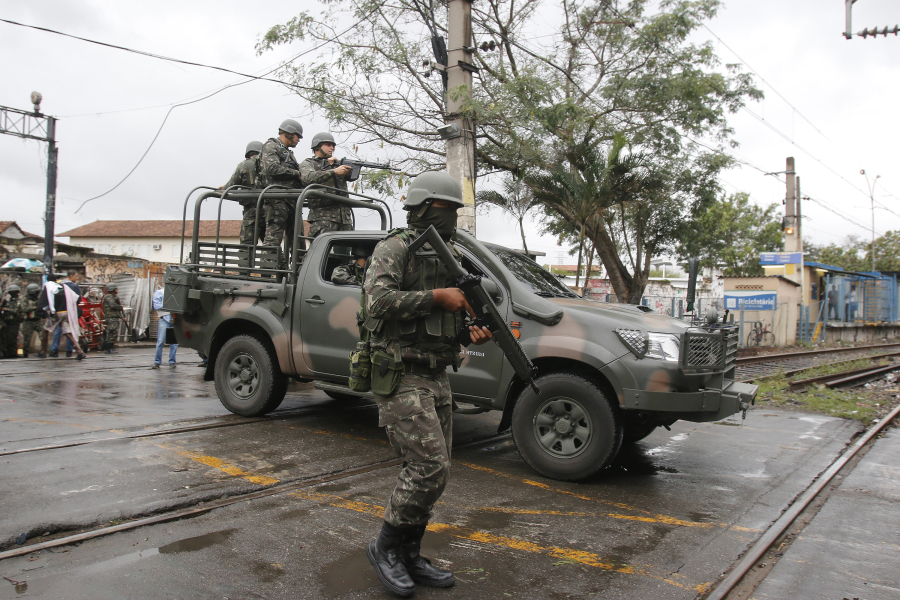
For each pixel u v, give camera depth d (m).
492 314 2.68
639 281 19.14
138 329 16.09
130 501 3.50
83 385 7.85
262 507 3.58
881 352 21.61
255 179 7.12
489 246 5.16
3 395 6.79
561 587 2.73
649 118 16.97
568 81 16.38
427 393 2.63
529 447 4.52
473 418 6.81
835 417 7.58
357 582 2.68
